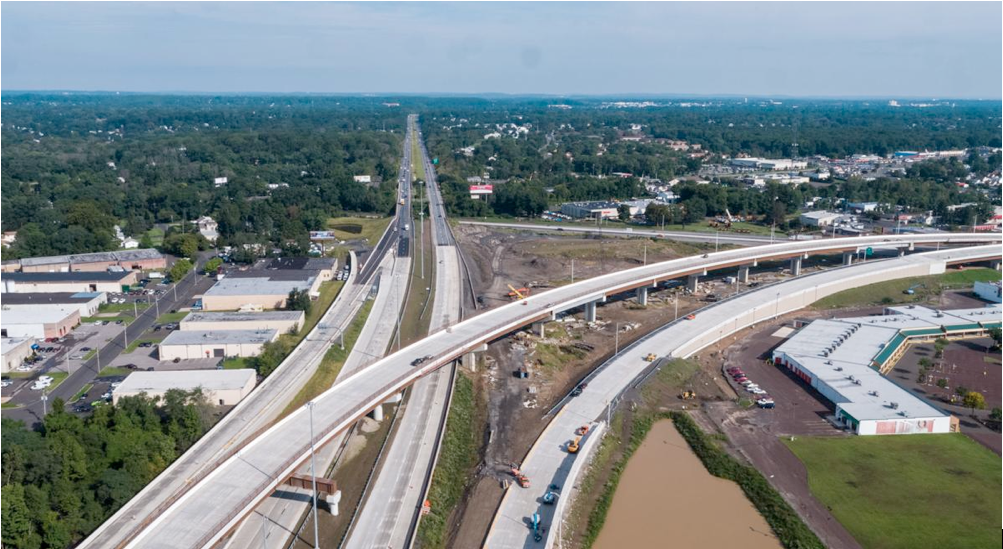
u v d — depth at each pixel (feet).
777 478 352.08
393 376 408.46
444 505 328.29
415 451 371.15
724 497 340.39
